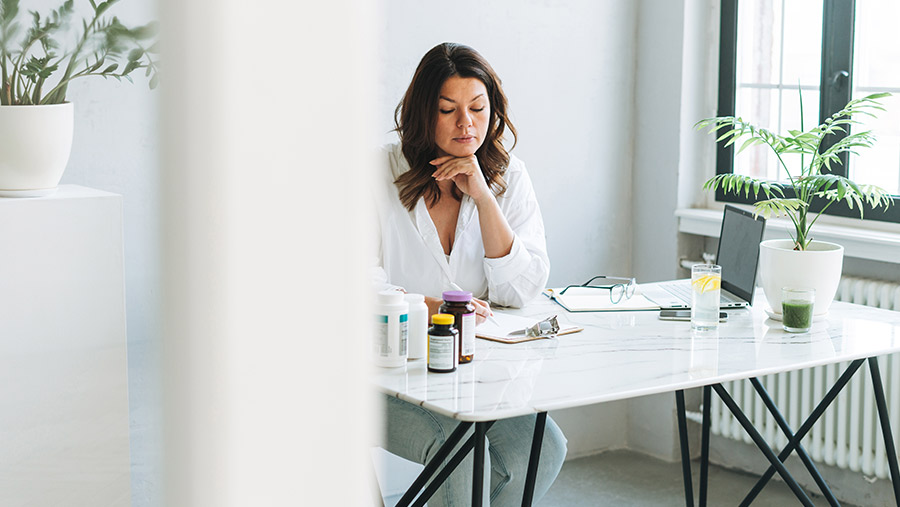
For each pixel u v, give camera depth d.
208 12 0.41
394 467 2.88
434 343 1.71
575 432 3.42
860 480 2.92
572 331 2.01
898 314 2.23
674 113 3.27
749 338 1.98
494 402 1.54
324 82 0.42
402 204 2.24
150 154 0.42
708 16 3.27
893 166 2.85
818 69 3.04
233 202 0.42
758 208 2.21
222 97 0.41
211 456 0.43
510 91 3.09
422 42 2.91
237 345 0.43
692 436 3.39
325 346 0.44
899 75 2.81
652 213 3.38
